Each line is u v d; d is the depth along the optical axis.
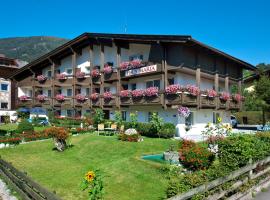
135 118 24.38
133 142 18.98
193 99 23.84
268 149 11.12
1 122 45.25
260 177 10.02
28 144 21.41
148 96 25.12
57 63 39.16
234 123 37.59
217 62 28.75
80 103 34.34
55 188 10.96
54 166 14.70
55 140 18.86
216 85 27.62
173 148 14.70
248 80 37.19
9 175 11.53
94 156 16.48
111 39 28.84
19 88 47.31
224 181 7.86
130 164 13.06
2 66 48.56
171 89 23.02
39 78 40.41
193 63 24.61
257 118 42.94
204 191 7.14
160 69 24.03
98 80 31.95
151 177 11.35
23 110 43.34
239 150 9.59
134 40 26.03
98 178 7.40
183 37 21.84
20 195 9.81
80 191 10.52
